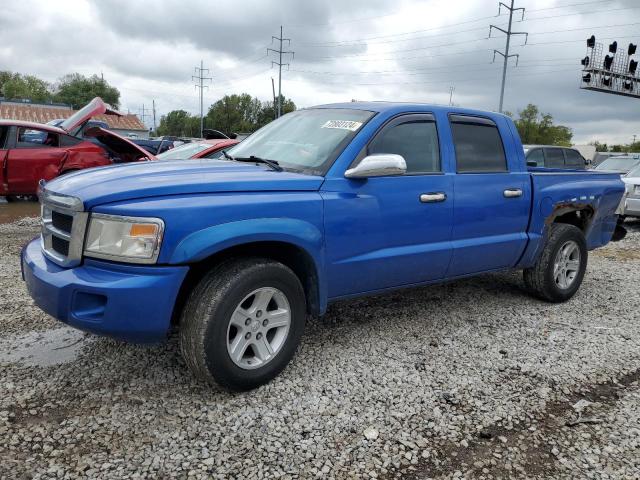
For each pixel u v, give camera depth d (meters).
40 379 3.35
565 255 5.39
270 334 3.43
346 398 3.28
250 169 3.59
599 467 2.73
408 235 3.99
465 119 4.54
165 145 15.63
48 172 10.02
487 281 6.13
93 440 2.74
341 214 3.56
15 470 2.48
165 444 2.74
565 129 71.00
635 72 32.94
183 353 3.12
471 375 3.67
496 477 2.63
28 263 3.25
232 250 3.22
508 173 4.76
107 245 2.87
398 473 2.62
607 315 5.13
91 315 2.88
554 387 3.56
